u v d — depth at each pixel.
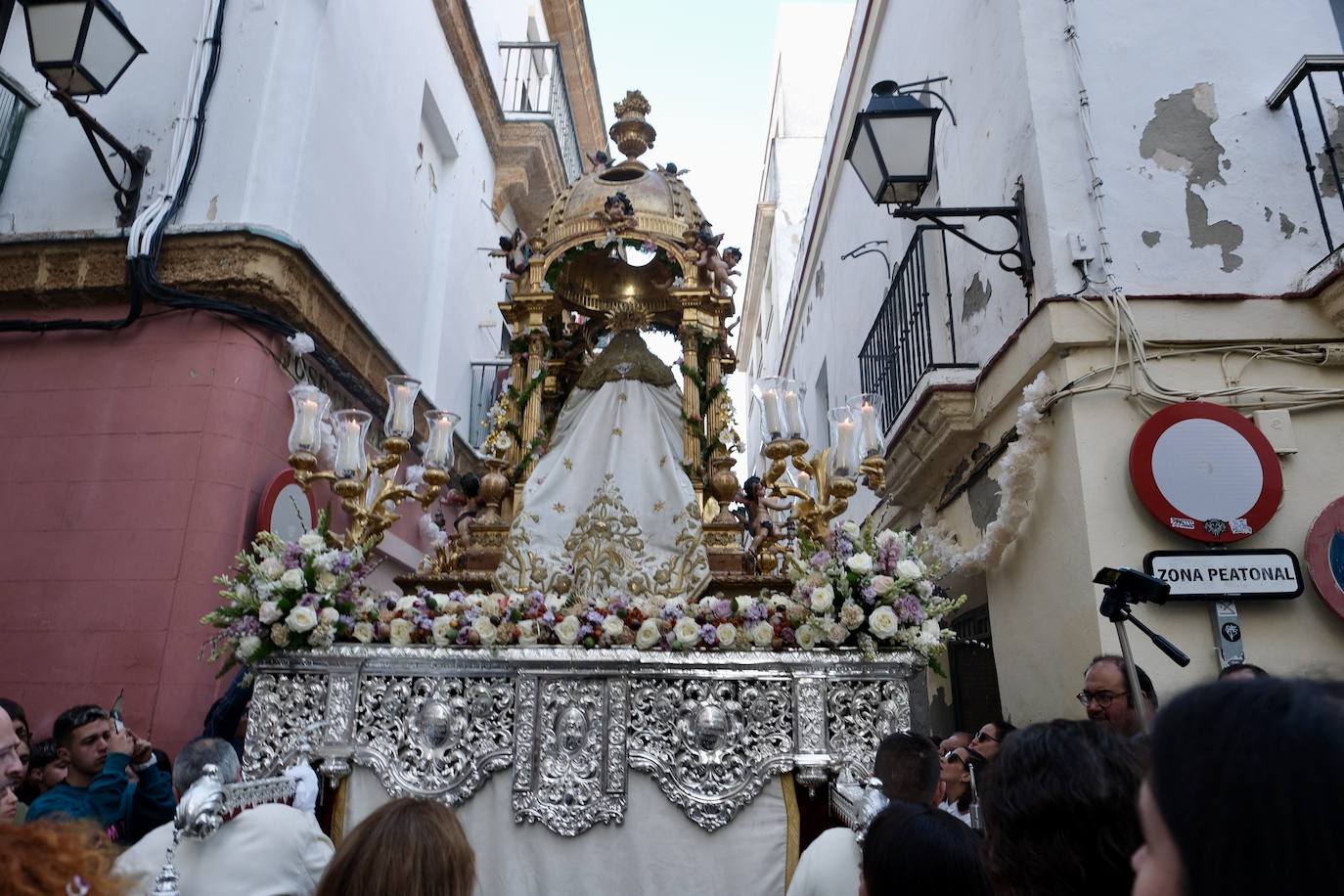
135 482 5.09
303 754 3.08
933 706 7.70
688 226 4.77
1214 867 0.71
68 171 5.85
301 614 3.20
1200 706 0.80
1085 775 1.43
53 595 4.95
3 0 4.79
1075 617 4.13
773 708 3.26
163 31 6.07
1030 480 4.59
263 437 5.41
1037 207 4.68
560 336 5.13
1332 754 0.69
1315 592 3.90
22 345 5.45
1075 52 4.80
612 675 3.28
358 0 6.89
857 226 9.42
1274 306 4.24
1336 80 4.72
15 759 2.58
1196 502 3.91
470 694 3.28
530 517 4.07
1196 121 4.67
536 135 10.73
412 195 8.16
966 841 1.83
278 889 2.29
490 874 3.08
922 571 3.44
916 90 6.88
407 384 4.05
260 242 5.37
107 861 1.26
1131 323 4.20
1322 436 4.09
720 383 4.61
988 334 5.53
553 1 13.05
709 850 3.10
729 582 3.88
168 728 4.68
